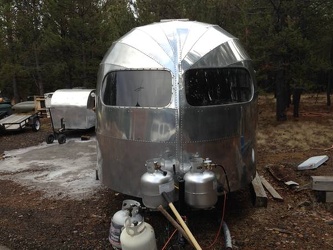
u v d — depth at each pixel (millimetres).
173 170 3600
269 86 13328
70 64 16750
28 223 4352
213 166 3549
